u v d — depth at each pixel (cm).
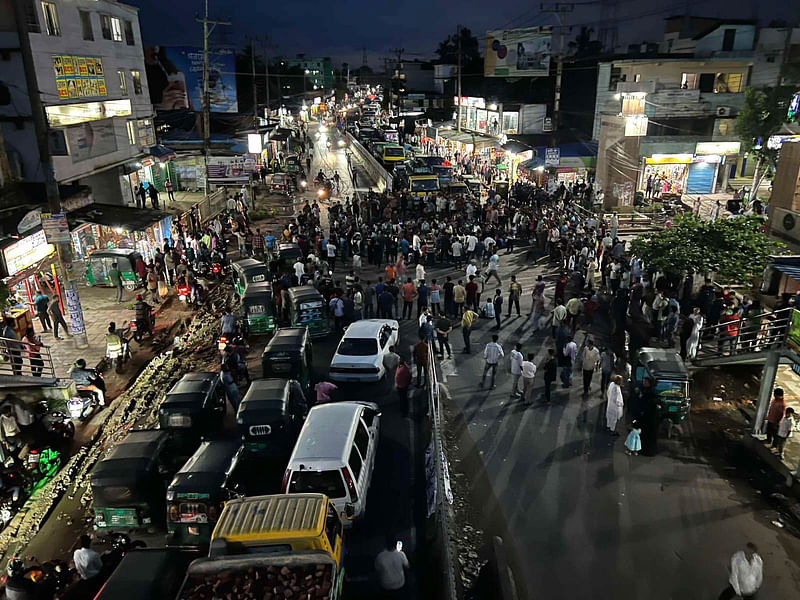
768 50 4425
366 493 1155
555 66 5847
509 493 1238
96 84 2744
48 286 2300
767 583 998
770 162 3575
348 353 1719
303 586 754
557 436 1459
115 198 3080
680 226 2220
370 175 5594
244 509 891
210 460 1125
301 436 1166
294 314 2011
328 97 15225
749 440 1423
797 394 1677
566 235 2897
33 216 2062
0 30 2181
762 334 1784
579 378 1778
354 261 2638
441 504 1021
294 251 2611
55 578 953
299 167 5450
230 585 762
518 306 2227
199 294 2441
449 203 3809
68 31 2514
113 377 1792
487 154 5331
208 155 3800
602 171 3941
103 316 2248
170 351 1973
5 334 1684
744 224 2189
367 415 1322
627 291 2028
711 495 1241
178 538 1039
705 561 1052
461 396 1656
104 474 1066
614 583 1001
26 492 1255
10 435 1362
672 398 1438
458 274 2755
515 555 1062
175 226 3062
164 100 4953
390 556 919
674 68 4331
